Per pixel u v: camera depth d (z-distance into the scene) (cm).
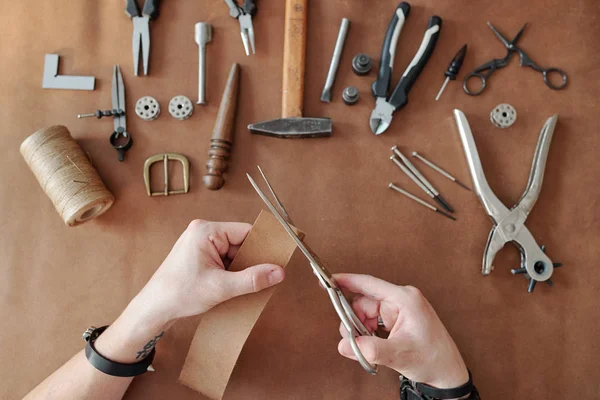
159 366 112
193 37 120
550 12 120
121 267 115
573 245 117
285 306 114
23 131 118
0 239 116
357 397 112
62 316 114
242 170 117
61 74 119
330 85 117
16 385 112
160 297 91
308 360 113
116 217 116
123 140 118
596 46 121
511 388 114
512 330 115
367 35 120
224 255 100
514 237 113
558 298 116
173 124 118
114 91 117
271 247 94
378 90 116
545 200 118
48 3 120
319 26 120
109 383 97
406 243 116
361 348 86
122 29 120
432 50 117
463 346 114
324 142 118
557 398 114
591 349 115
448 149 119
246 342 113
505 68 120
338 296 93
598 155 119
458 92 120
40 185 114
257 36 120
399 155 117
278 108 119
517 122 119
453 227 117
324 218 117
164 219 116
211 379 99
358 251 116
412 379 95
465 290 116
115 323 97
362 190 117
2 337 113
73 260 115
